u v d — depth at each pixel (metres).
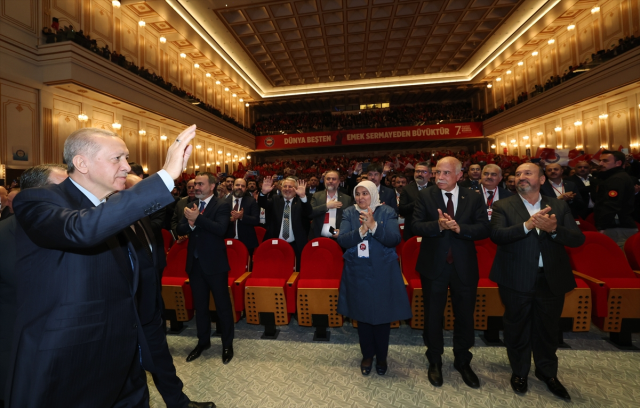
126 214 0.92
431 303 2.21
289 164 16.23
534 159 5.06
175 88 12.54
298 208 3.71
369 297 2.23
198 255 2.53
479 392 2.07
